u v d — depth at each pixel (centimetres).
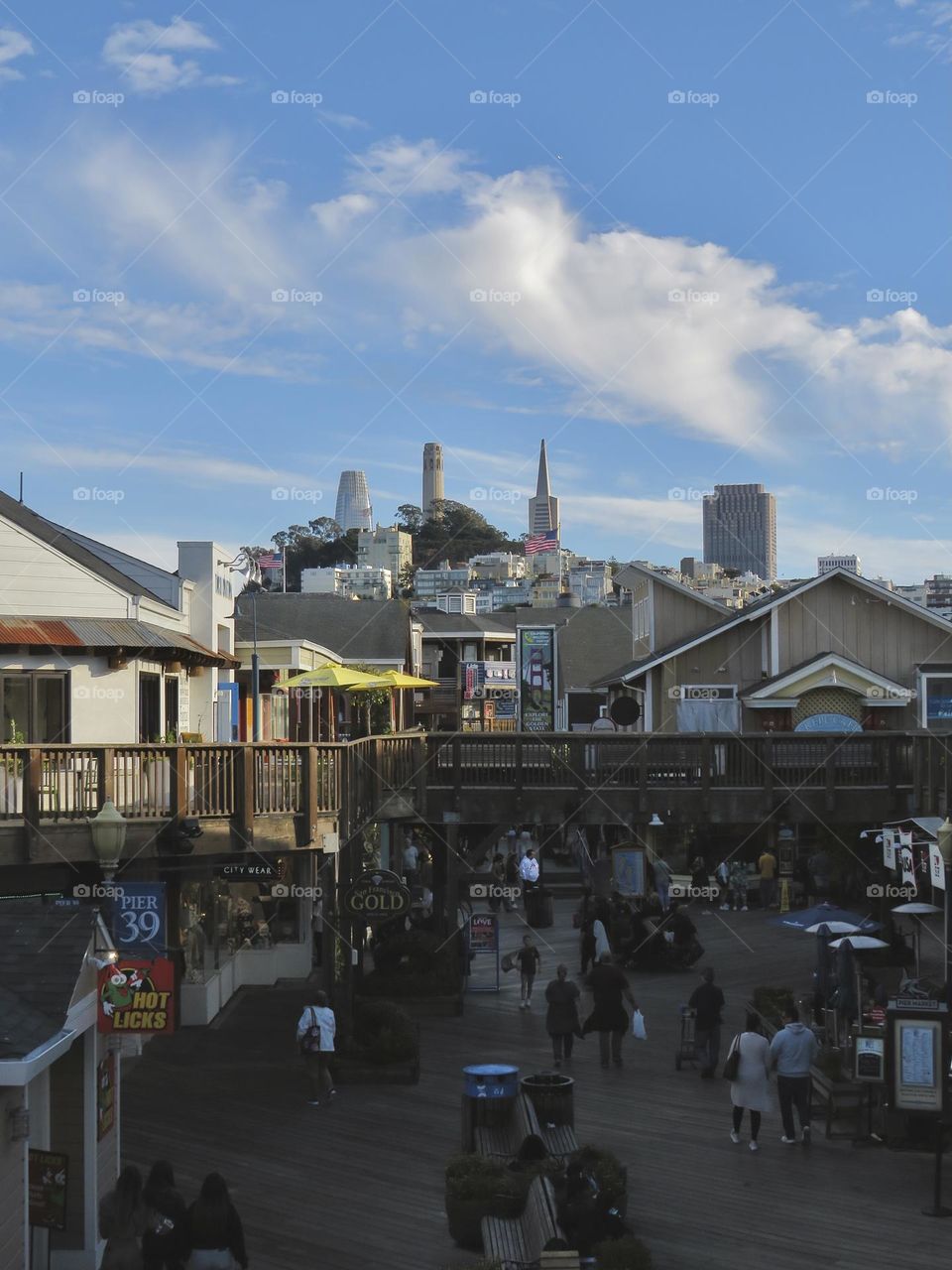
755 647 3488
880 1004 1908
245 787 1814
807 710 3303
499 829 2567
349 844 2089
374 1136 1617
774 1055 1591
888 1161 1527
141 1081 1875
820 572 3369
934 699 3312
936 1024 1512
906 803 2491
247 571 3303
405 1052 1916
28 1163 1137
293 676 3453
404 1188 1430
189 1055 2034
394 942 2539
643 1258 1130
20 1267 1062
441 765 2538
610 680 3862
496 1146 1445
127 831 1703
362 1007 2047
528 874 3525
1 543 2109
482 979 2644
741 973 2714
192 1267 1042
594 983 1988
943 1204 1379
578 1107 1753
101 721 2125
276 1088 1838
